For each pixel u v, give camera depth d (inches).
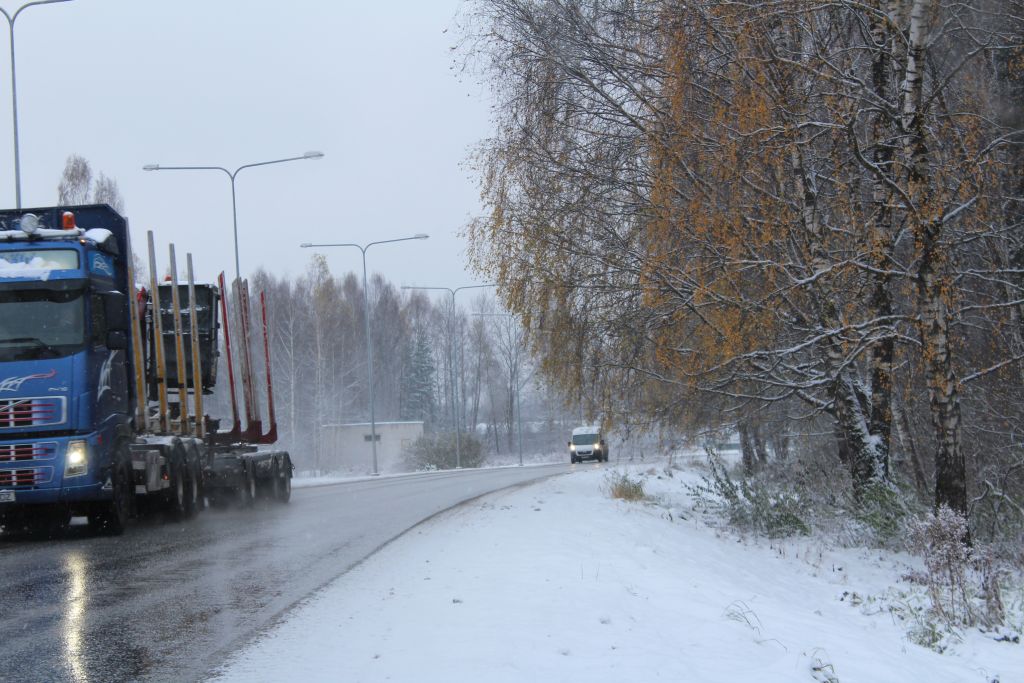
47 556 462.0
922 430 858.8
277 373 2529.5
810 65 597.0
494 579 358.6
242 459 771.4
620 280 700.0
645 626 284.0
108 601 333.1
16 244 538.3
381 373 3358.8
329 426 2506.2
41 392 519.8
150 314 690.2
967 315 700.7
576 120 710.5
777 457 965.2
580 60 701.3
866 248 593.3
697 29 613.9
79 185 2094.0
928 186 556.4
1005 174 671.1
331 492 1076.5
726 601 356.8
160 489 612.4
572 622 281.7
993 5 653.3
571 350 718.5
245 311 860.0
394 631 274.8
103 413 542.9
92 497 526.0
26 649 259.9
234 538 546.6
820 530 703.7
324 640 266.7
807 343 625.3
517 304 717.9
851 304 641.0
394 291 3619.6
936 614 437.4
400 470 2427.4
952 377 569.3
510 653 242.7
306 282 3107.8
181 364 724.7
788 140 588.1
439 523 615.2
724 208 625.3
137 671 235.5
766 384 710.5
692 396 703.1
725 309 625.0
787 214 619.5
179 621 297.3
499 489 997.2
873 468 688.4
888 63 647.1
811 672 254.8
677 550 519.2
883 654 313.0
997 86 671.8
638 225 690.8
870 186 681.6
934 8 596.1
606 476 1003.9
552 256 705.6
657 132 646.5
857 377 733.3
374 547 494.0
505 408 3408.0
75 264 537.3
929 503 763.4
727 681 231.8
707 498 815.1
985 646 389.1
